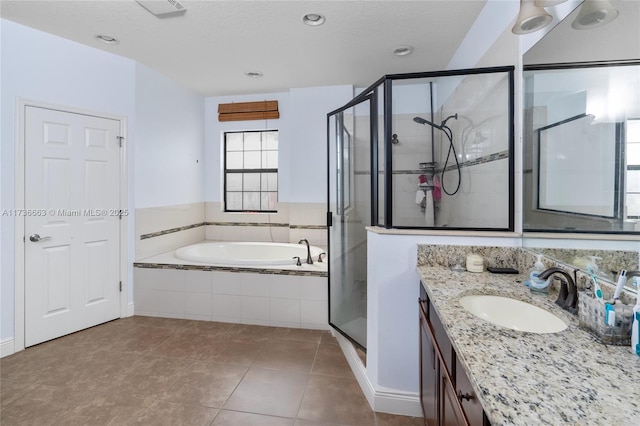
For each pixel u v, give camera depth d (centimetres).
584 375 68
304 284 281
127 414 169
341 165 249
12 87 229
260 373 209
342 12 218
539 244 146
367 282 197
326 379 203
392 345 172
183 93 379
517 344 83
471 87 213
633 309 82
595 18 111
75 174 265
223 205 438
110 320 292
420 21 229
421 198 254
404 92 258
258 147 431
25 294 238
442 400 116
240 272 290
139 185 312
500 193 185
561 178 130
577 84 121
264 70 324
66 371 209
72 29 241
